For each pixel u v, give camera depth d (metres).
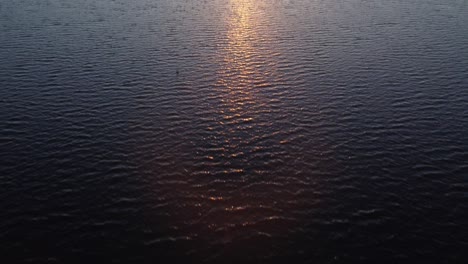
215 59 61.78
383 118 43.47
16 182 33.22
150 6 103.25
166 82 53.12
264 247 27.22
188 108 46.06
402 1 108.12
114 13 94.00
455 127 41.38
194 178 34.19
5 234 28.03
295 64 59.53
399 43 68.81
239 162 36.31
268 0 114.25
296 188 32.91
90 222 29.30
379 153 37.28
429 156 36.66
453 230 28.36
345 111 45.09
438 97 48.06
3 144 38.38
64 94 49.16
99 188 32.81
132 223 29.28
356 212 30.22
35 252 26.72
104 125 42.19
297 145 38.78
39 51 64.75
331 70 57.00
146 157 36.97
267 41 71.00
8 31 76.38
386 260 26.09
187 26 81.62
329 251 26.84
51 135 40.12
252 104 47.00
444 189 32.41
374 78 54.00
